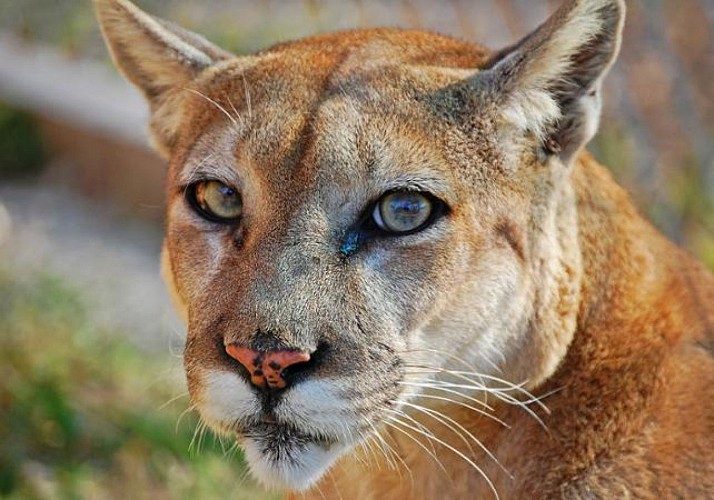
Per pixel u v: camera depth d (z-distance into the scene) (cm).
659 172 1523
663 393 793
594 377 802
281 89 792
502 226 779
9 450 1200
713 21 1525
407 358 759
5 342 1334
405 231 760
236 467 1198
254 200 765
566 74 799
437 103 781
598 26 794
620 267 822
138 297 1563
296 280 735
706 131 1525
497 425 812
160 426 1238
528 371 793
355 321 741
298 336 723
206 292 766
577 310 802
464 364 783
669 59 1533
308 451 754
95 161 1891
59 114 1958
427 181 759
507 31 1727
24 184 1947
